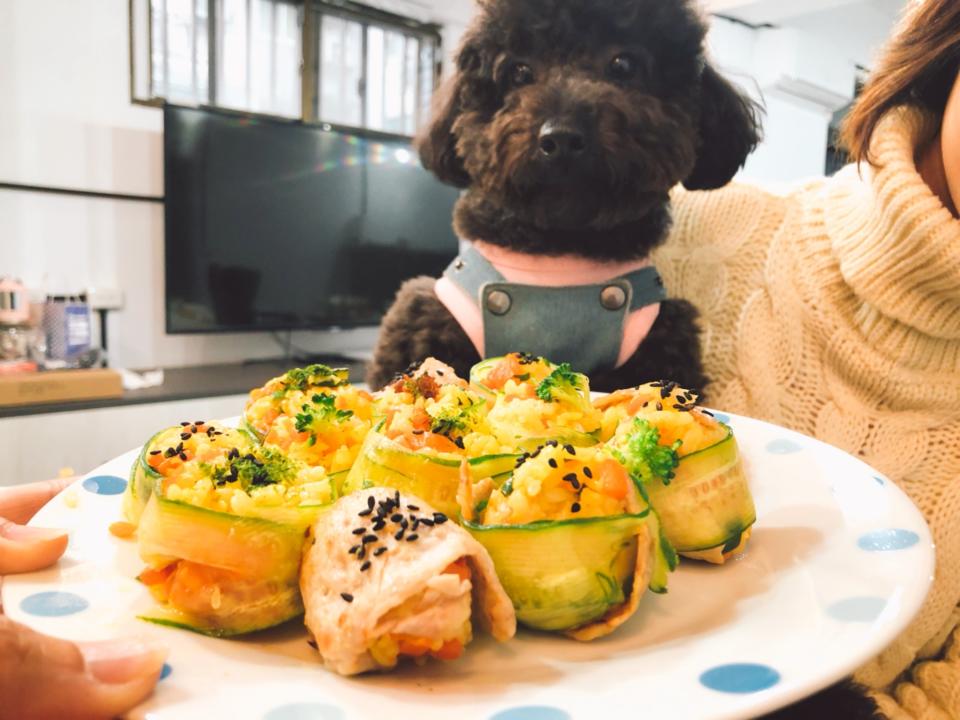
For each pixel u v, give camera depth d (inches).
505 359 48.0
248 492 30.2
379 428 39.6
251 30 156.3
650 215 61.3
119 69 141.4
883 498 34.9
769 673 23.7
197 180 145.5
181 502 28.9
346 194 163.2
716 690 23.0
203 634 28.4
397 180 169.5
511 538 29.6
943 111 48.5
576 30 55.0
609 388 57.4
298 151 155.7
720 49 170.1
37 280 137.9
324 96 167.8
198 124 143.6
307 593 28.0
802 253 57.9
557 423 40.3
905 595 26.9
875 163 47.6
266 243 155.4
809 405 57.3
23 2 131.0
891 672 48.4
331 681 25.3
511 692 24.8
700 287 65.6
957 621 51.2
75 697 20.9
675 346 58.9
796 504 37.0
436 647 25.8
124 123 143.1
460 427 39.5
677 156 55.4
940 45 44.6
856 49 193.5
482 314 56.7
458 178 67.0
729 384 61.2
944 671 47.8
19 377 123.0
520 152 52.4
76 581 30.1
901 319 50.4
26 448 122.6
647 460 34.2
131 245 147.1
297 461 34.4
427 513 28.3
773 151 187.0
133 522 33.9
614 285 56.3
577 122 50.9
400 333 62.3
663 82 58.0
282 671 25.9
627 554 30.1
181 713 22.0
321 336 180.2
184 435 35.9
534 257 58.6
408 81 180.5
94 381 128.2
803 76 178.2
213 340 163.2
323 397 41.2
